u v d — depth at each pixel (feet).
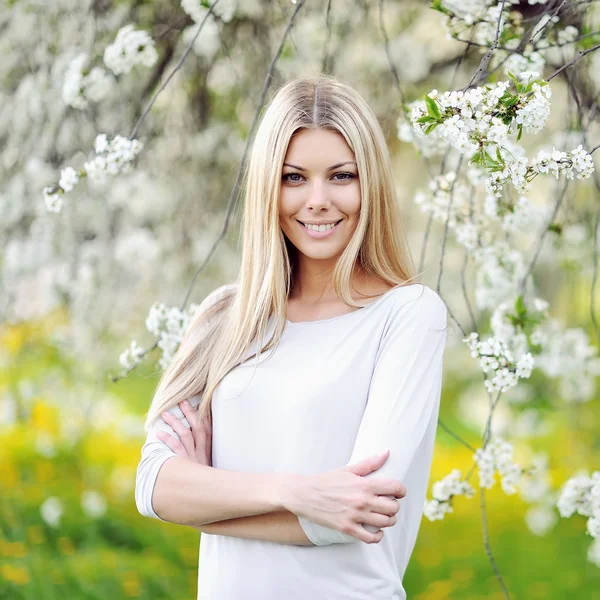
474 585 22.75
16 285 19.61
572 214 16.28
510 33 11.64
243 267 8.99
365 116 8.63
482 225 12.82
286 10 16.28
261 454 8.52
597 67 14.15
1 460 24.82
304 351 8.63
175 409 9.22
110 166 11.67
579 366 16.98
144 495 8.51
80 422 24.11
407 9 19.13
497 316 12.25
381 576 8.29
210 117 19.47
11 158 18.61
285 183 8.64
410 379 8.14
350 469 7.77
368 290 8.93
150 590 20.62
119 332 22.52
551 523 23.61
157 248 19.47
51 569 20.58
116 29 16.60
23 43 17.69
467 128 8.25
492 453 10.96
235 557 8.39
